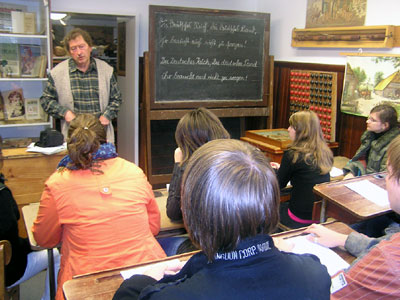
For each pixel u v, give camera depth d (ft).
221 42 13.24
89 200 4.72
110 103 11.30
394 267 3.35
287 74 14.15
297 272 2.25
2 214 5.28
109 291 3.86
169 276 2.49
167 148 14.06
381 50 10.52
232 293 2.08
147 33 14.14
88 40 10.64
